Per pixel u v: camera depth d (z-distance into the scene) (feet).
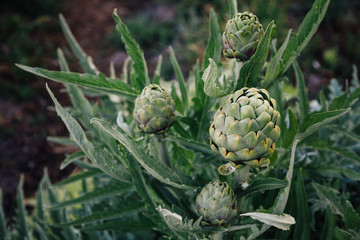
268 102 1.62
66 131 7.64
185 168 2.48
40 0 10.14
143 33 9.07
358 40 8.63
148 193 2.01
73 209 3.30
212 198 1.78
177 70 2.42
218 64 2.35
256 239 2.29
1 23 9.55
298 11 8.97
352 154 2.33
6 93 8.23
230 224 1.93
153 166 1.82
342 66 8.10
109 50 9.23
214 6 8.86
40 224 3.35
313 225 2.47
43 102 8.11
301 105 2.55
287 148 2.20
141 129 1.97
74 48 2.78
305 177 2.65
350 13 9.07
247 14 2.01
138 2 10.23
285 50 2.16
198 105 2.31
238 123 1.57
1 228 3.18
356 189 2.96
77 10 10.28
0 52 8.90
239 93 1.66
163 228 2.23
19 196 3.16
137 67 2.26
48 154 7.34
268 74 2.15
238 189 1.91
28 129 7.72
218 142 1.66
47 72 2.14
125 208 2.34
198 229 1.81
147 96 1.90
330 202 2.37
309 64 7.93
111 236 3.26
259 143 1.59
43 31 9.66
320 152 2.77
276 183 1.79
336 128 2.46
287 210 2.35
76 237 3.06
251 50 2.01
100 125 1.69
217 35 2.31
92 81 2.24
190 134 2.54
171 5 9.79
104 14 10.10
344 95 2.45
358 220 2.17
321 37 8.76
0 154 7.38
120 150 2.02
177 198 2.17
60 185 2.53
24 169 7.18
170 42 9.02
